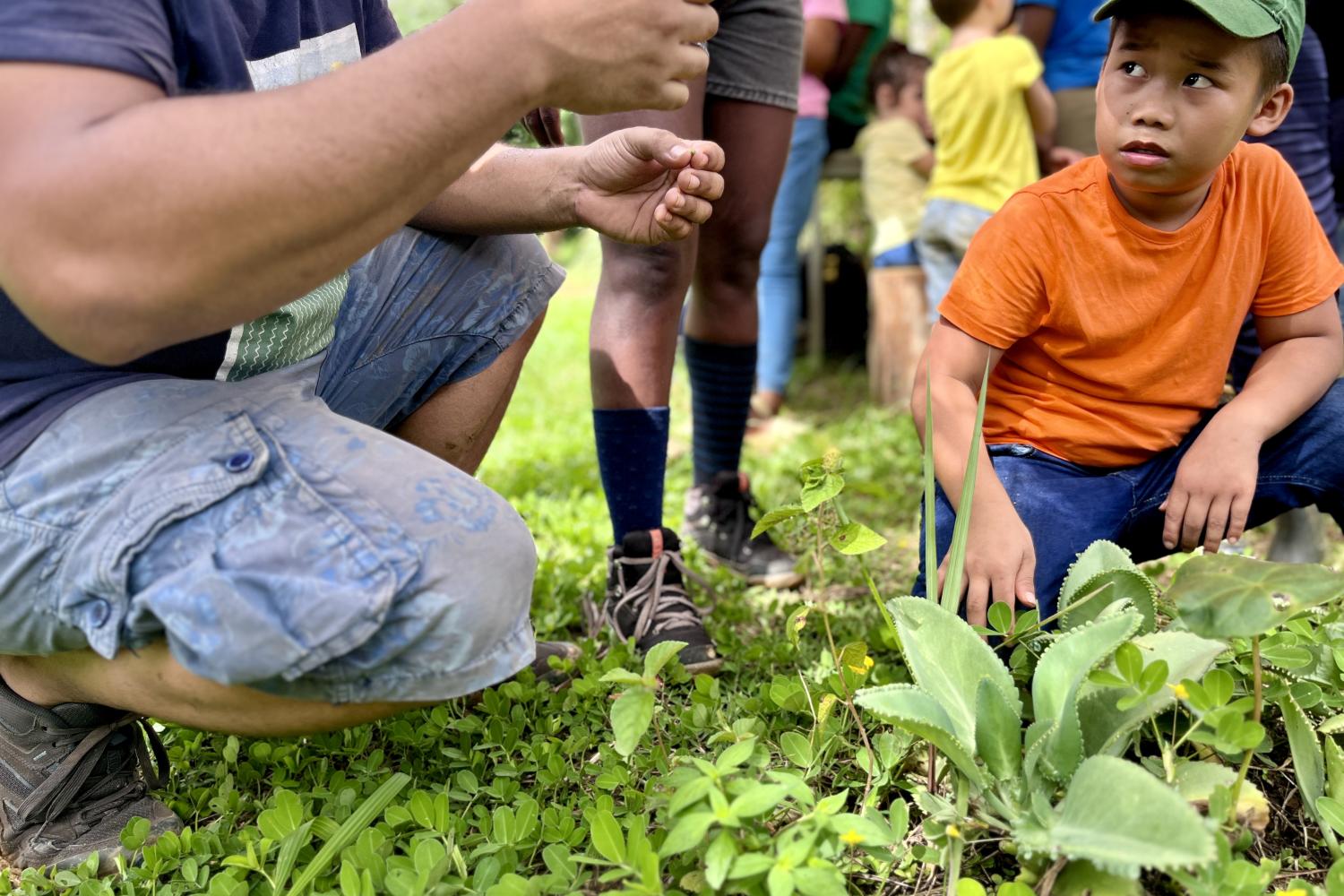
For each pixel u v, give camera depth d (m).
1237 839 1.30
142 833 1.50
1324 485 1.77
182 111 1.05
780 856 1.19
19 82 1.04
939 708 1.33
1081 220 1.75
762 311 4.20
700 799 1.32
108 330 1.08
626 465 2.12
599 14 1.13
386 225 1.14
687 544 2.69
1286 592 1.18
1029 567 1.63
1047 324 1.82
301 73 1.57
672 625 2.06
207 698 1.32
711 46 2.24
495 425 1.95
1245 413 1.73
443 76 1.09
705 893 1.25
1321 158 2.43
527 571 1.37
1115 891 1.18
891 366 4.42
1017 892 1.19
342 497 1.26
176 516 1.22
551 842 1.44
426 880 1.28
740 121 2.30
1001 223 1.80
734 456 2.62
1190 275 1.75
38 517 1.25
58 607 1.26
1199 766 1.31
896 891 1.36
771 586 2.53
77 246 1.03
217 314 1.11
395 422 1.86
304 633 1.19
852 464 3.54
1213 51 1.54
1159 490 1.84
